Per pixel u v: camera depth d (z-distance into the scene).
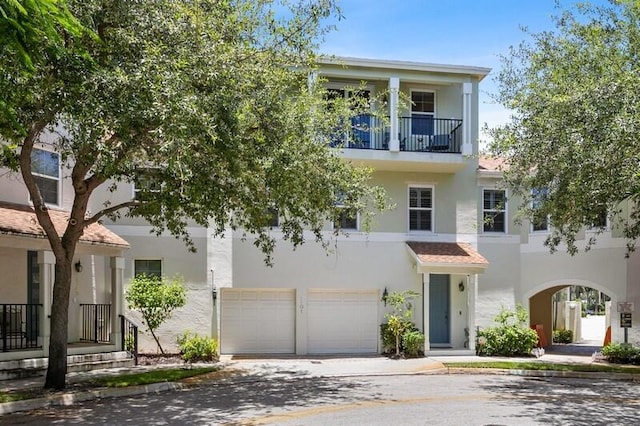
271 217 15.31
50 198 18.28
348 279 21.83
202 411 11.62
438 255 21.50
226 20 12.40
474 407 12.15
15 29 7.65
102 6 10.70
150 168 13.86
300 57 13.80
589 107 12.08
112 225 20.23
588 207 14.00
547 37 15.33
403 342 20.91
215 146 11.38
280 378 16.39
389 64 21.62
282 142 12.82
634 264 21.34
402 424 10.41
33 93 10.20
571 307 29.86
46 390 13.05
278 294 21.59
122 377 15.18
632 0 14.01
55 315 13.51
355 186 15.30
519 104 15.03
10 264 16.83
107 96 9.93
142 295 18.58
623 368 18.20
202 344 19.38
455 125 22.81
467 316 22.48
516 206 23.27
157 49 10.32
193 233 20.78
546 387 15.23
